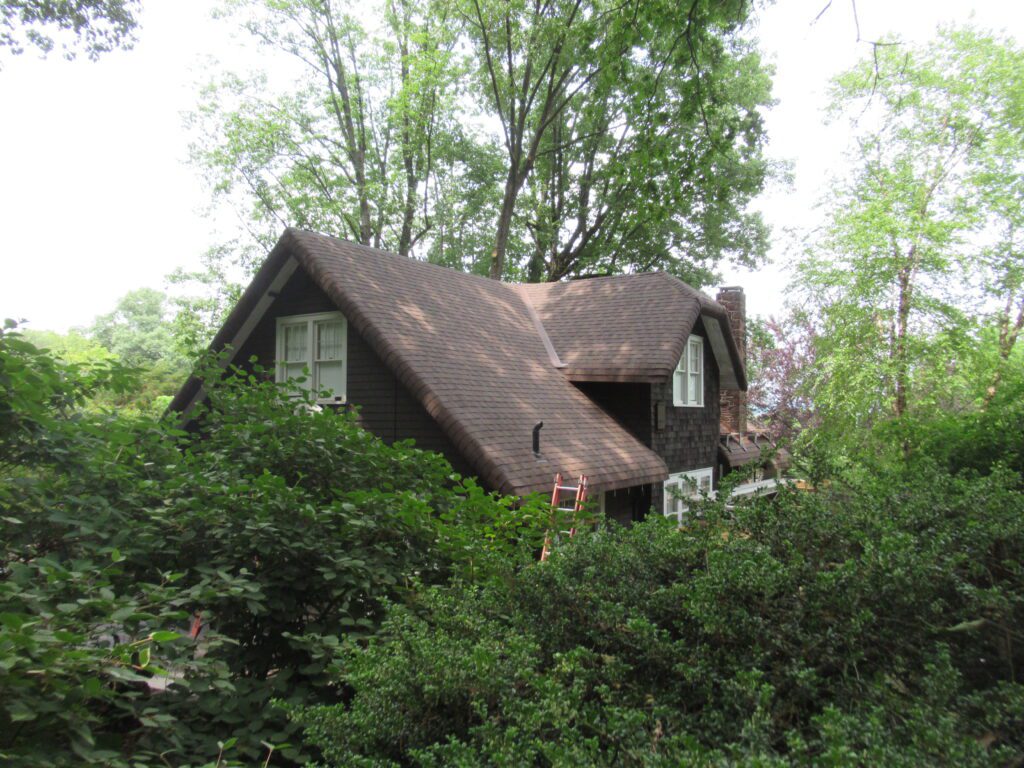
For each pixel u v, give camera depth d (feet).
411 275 46.37
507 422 35.78
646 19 27.84
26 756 7.29
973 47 53.16
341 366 40.60
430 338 39.22
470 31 81.76
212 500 13.35
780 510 10.25
